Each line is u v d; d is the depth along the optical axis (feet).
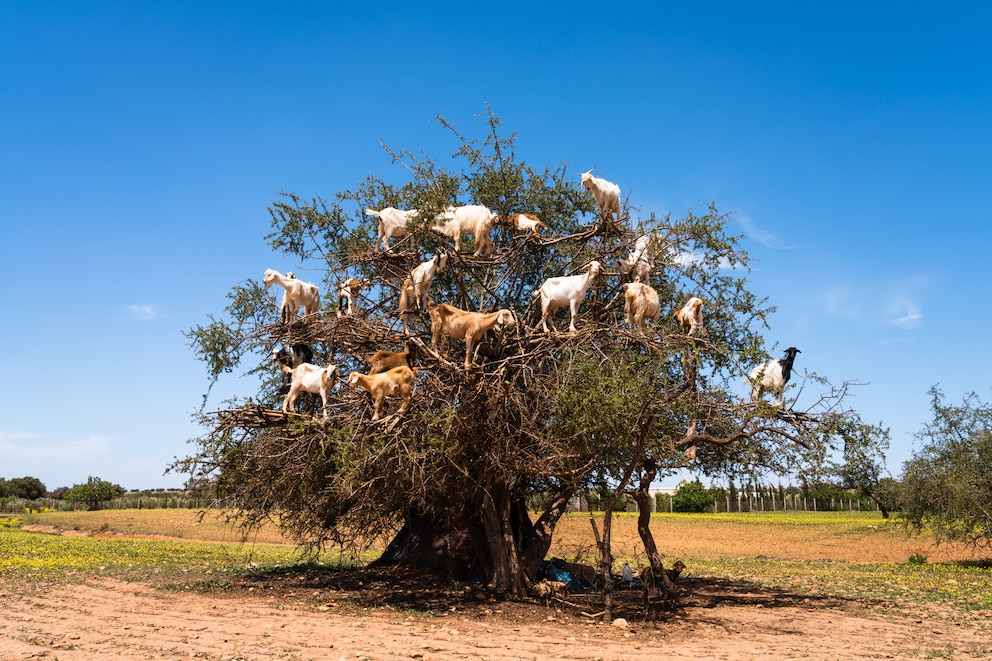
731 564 93.35
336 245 55.83
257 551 98.99
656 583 48.47
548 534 52.01
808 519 195.93
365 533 53.57
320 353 54.39
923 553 115.34
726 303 55.21
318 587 55.21
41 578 61.67
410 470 41.47
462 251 49.73
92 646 33.65
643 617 44.19
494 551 49.80
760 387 44.86
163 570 68.49
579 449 40.96
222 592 53.21
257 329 49.11
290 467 46.39
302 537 56.75
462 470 42.57
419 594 51.01
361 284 50.08
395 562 64.75
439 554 60.13
